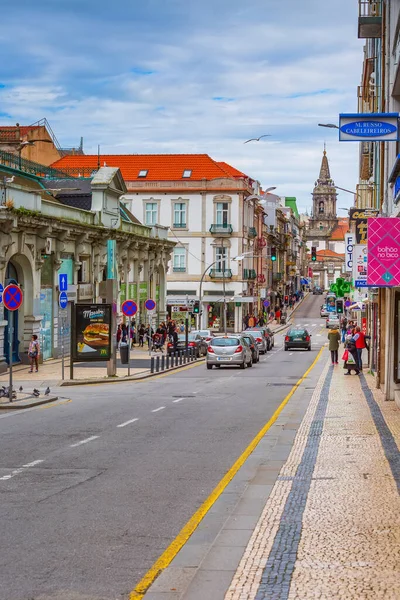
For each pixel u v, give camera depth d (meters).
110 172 60.91
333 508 11.41
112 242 53.75
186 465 15.67
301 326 119.56
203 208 98.00
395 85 24.36
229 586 8.13
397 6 25.25
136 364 49.22
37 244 46.59
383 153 31.23
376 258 20.55
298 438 18.62
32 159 84.56
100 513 11.79
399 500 11.84
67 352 52.81
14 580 8.75
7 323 43.03
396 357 28.02
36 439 19.03
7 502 12.46
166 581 8.73
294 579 8.16
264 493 12.82
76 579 8.79
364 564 8.61
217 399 29.31
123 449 17.59
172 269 98.69
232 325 99.19
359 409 24.48
